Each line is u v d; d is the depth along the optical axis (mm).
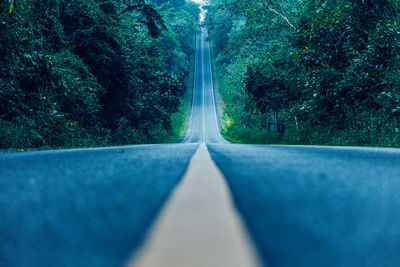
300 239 301
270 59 30094
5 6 8680
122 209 476
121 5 32406
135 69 26797
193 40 142375
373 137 12078
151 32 31938
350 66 14492
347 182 812
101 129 24234
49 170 1211
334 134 15508
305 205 501
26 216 459
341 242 317
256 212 412
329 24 15836
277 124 31422
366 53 13672
